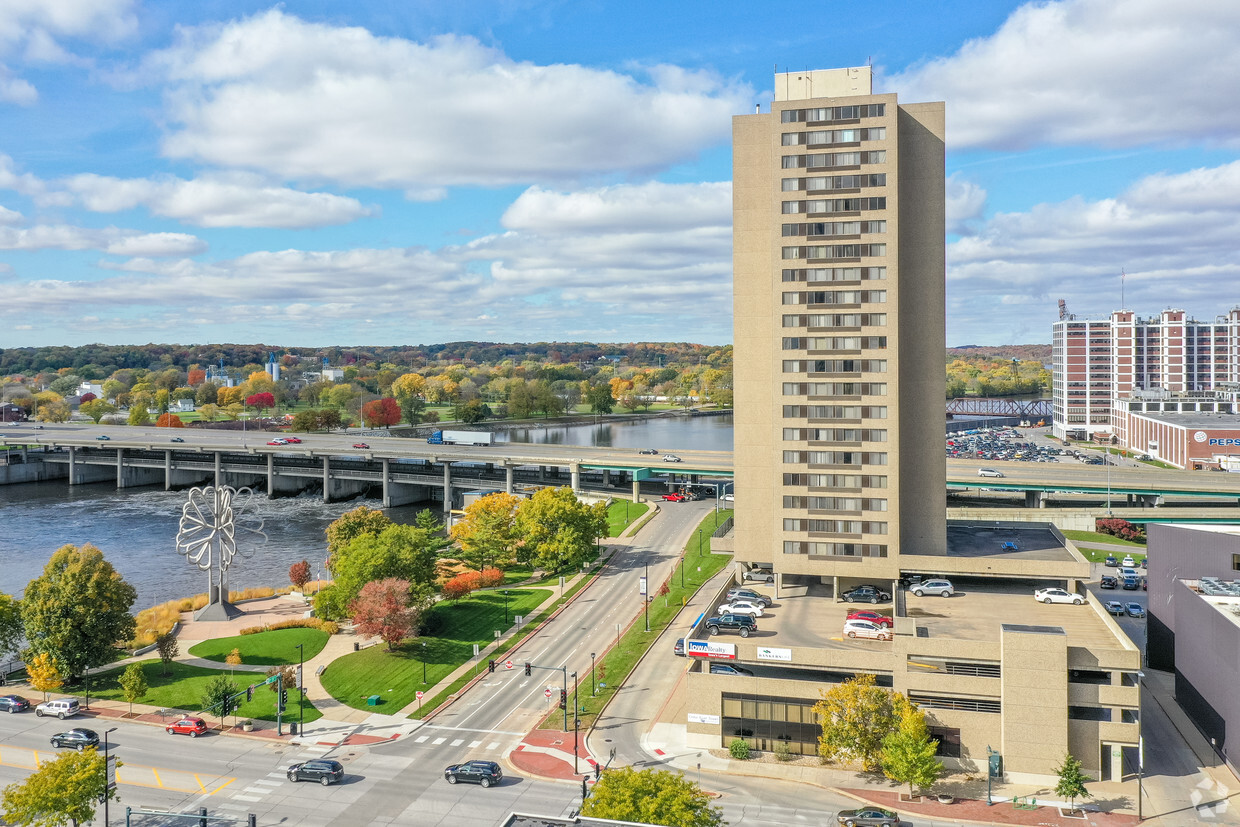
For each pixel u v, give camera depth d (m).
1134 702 85.06
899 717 86.56
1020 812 80.38
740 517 120.94
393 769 89.94
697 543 186.00
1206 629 95.94
